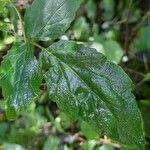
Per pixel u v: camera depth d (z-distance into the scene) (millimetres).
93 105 158
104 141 317
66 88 161
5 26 196
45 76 164
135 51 400
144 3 432
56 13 170
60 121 346
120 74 158
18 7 269
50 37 170
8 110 166
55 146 356
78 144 354
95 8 398
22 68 167
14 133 364
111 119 156
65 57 165
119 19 416
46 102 352
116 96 157
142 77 372
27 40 171
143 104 363
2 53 225
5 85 167
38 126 365
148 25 418
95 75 160
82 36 349
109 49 320
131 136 155
